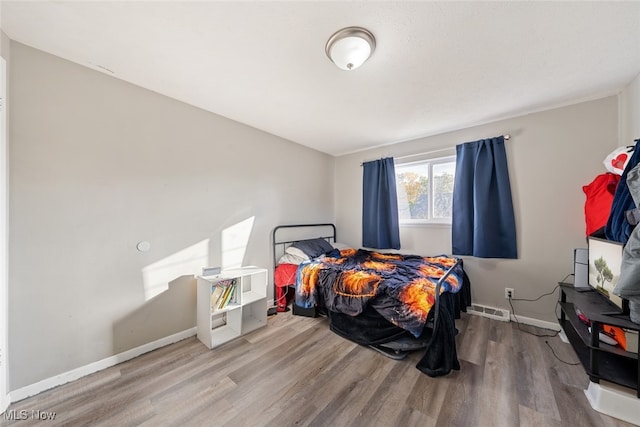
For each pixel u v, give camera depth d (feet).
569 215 7.49
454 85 6.39
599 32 4.48
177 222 7.22
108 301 5.94
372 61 5.39
